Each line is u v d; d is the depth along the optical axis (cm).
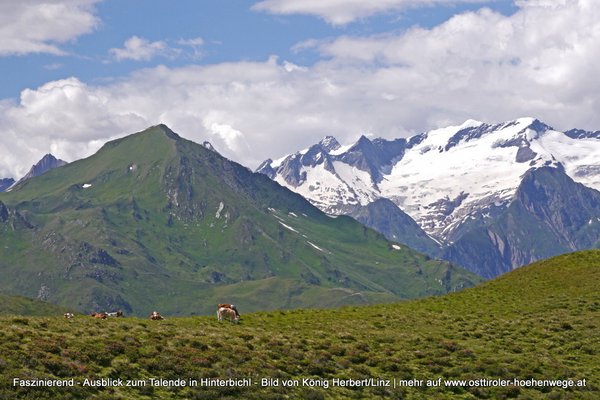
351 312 9844
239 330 7494
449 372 6744
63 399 4678
